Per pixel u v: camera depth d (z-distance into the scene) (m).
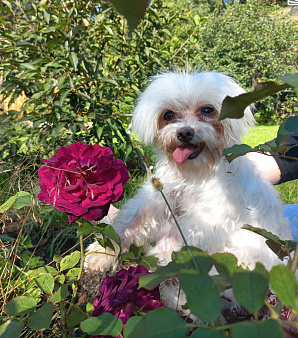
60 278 0.21
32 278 0.24
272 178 0.40
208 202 0.33
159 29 0.66
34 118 0.57
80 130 0.57
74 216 0.17
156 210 0.36
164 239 0.35
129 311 0.16
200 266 0.11
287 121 0.12
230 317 0.23
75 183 0.17
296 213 0.45
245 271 0.09
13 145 0.55
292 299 0.08
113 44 0.63
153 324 0.09
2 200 0.39
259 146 0.14
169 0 3.03
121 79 0.57
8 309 0.17
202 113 0.35
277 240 0.15
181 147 0.33
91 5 0.56
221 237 0.31
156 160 0.39
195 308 0.08
